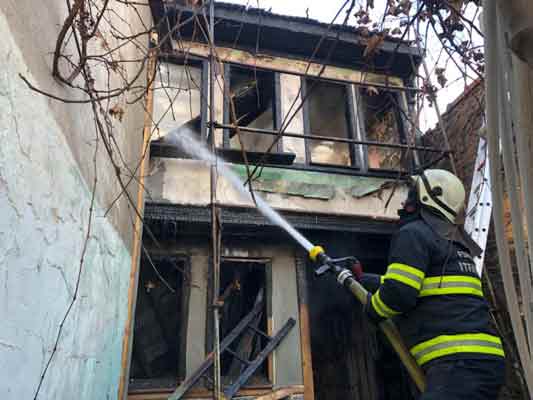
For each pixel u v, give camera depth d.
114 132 2.76
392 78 6.10
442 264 1.67
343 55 6.03
